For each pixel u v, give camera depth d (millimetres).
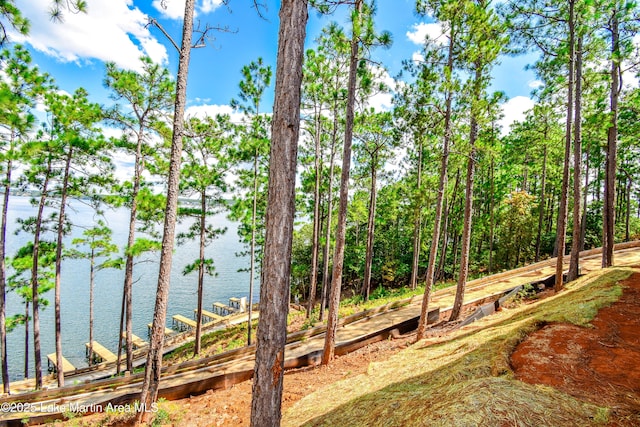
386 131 14961
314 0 6879
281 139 3512
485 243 26328
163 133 11844
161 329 6688
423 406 3572
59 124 11305
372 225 19047
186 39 6684
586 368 3623
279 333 3547
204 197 13914
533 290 11711
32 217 13133
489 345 5074
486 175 22656
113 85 10438
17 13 4441
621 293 6707
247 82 12523
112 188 12609
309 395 6551
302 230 28203
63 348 22453
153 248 11773
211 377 8133
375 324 11273
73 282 39719
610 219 11055
